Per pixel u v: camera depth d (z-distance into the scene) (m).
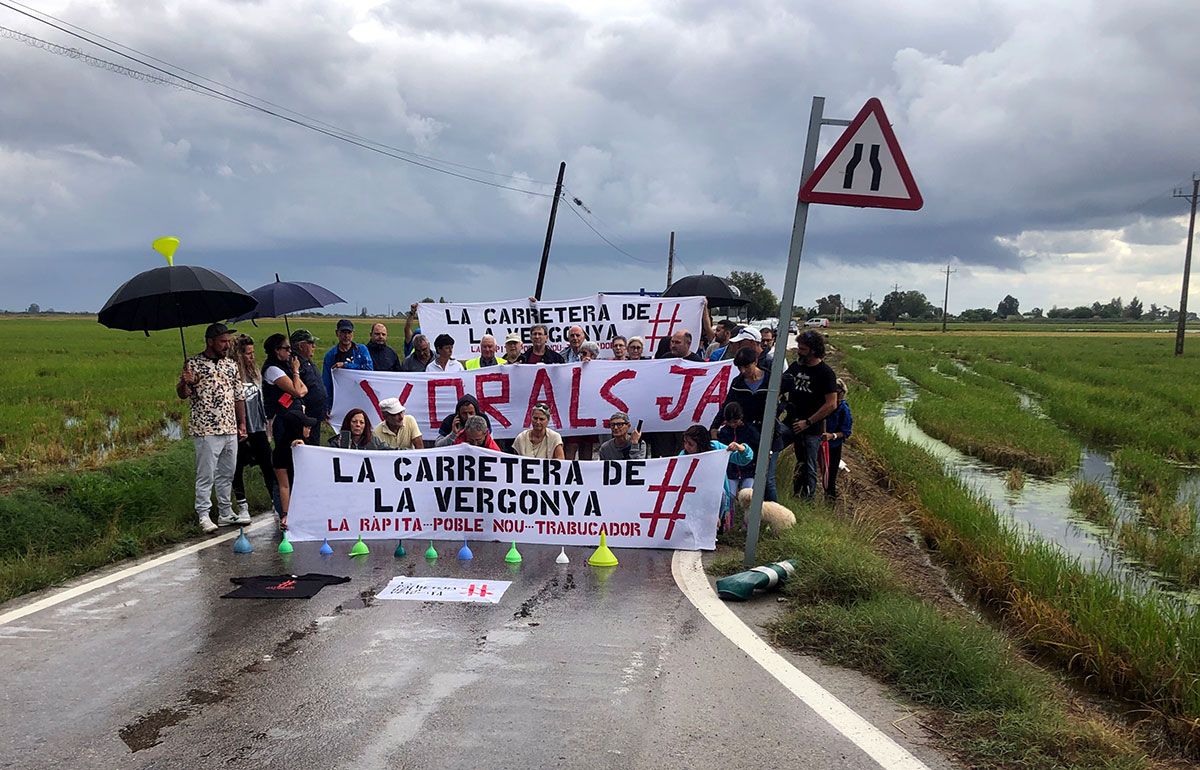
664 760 4.31
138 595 7.00
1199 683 5.60
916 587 8.45
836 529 8.98
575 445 12.08
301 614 6.52
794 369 10.05
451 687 5.16
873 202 7.19
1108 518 12.41
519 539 8.87
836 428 11.14
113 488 9.45
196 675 5.33
